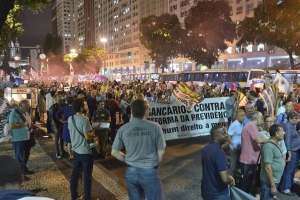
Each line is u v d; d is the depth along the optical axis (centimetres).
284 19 2134
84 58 8694
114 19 11019
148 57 8375
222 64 5753
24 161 641
